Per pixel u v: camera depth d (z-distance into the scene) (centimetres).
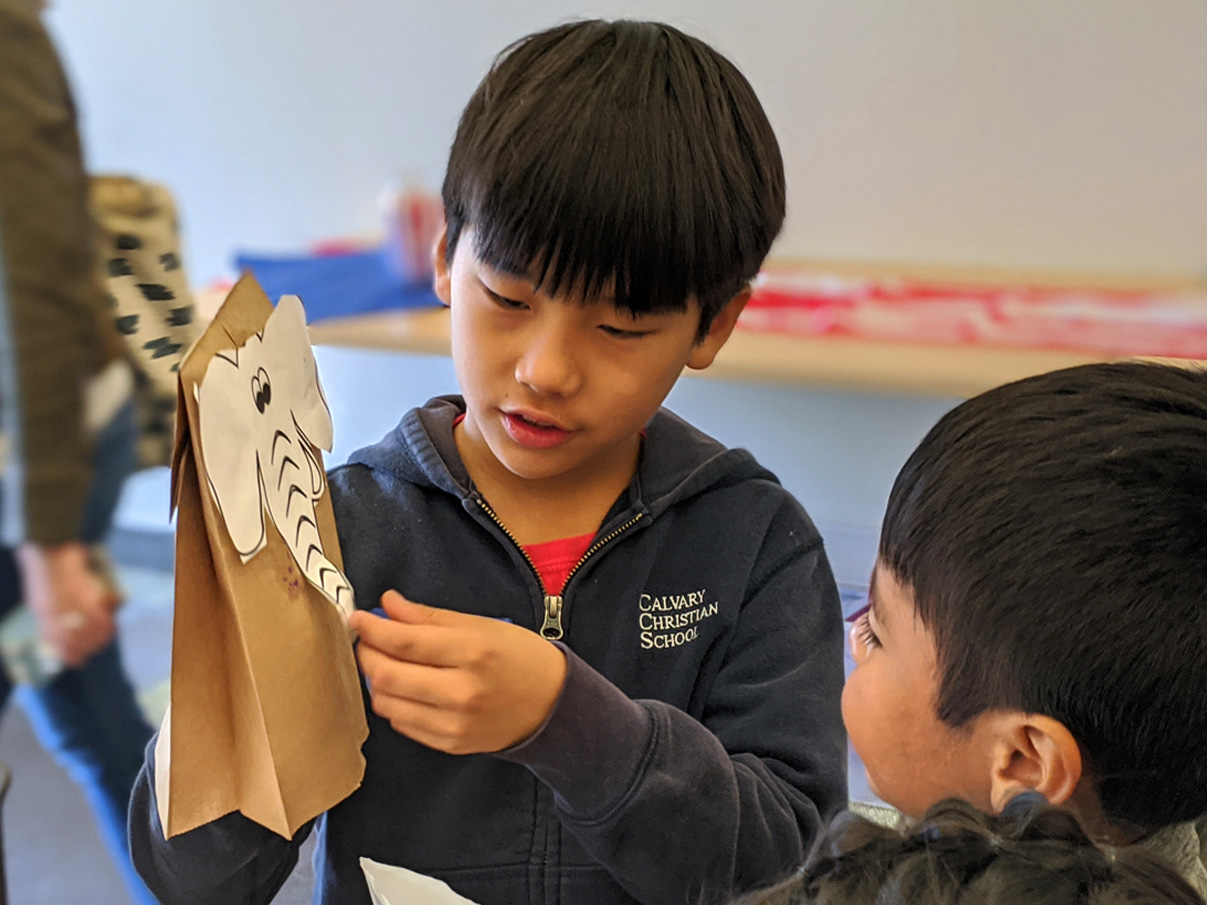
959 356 133
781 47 170
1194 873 44
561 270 54
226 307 41
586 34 60
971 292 160
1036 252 171
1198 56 153
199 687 40
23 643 122
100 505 120
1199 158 158
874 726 50
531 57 59
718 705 71
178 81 204
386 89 193
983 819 36
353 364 210
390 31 189
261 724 40
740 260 60
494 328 58
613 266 54
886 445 181
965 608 43
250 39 196
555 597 69
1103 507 41
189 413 35
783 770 66
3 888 80
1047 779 42
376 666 48
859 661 54
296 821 42
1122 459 41
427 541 69
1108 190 164
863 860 35
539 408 58
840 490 186
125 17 201
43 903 130
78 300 109
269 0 192
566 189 53
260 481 41
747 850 60
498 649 50
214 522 37
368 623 47
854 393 179
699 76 59
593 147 54
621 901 69
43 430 111
